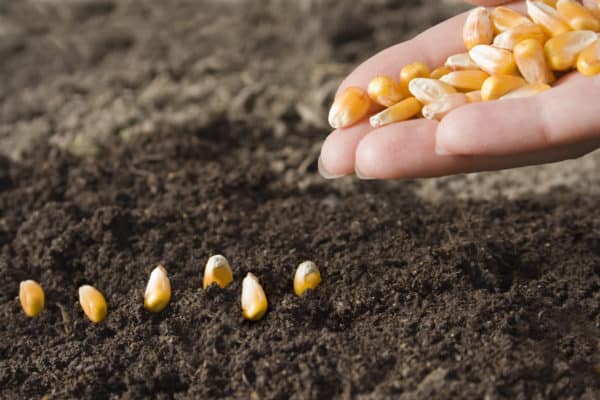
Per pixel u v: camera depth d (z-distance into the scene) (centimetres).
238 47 61
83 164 51
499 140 41
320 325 42
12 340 43
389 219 46
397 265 44
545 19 45
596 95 40
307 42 61
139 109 55
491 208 47
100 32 64
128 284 44
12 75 60
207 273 43
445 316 41
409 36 61
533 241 45
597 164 51
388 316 42
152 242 46
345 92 44
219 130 54
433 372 39
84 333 43
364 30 61
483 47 45
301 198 49
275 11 64
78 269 45
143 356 41
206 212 47
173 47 62
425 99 44
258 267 44
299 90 57
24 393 41
